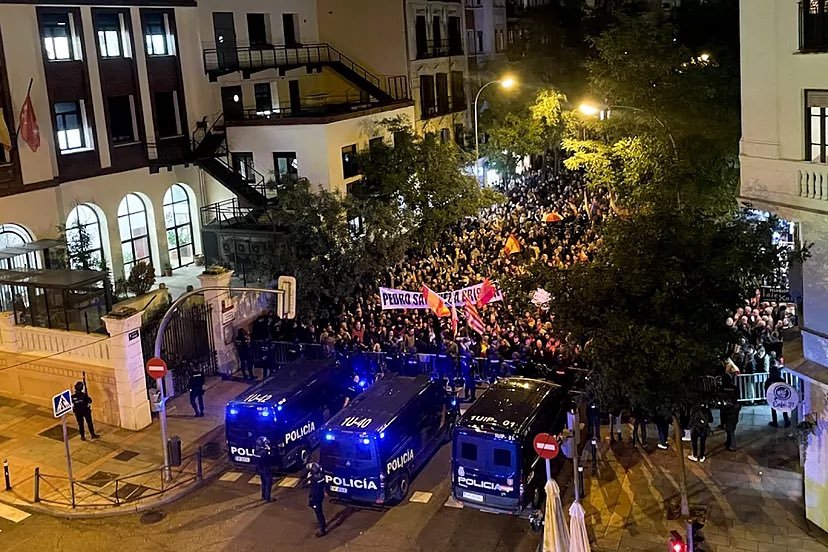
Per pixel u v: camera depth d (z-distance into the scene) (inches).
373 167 1530.5
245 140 1587.1
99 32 1466.5
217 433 987.9
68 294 1106.7
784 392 725.9
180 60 1610.5
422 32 2094.0
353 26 2025.1
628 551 698.2
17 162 1309.1
